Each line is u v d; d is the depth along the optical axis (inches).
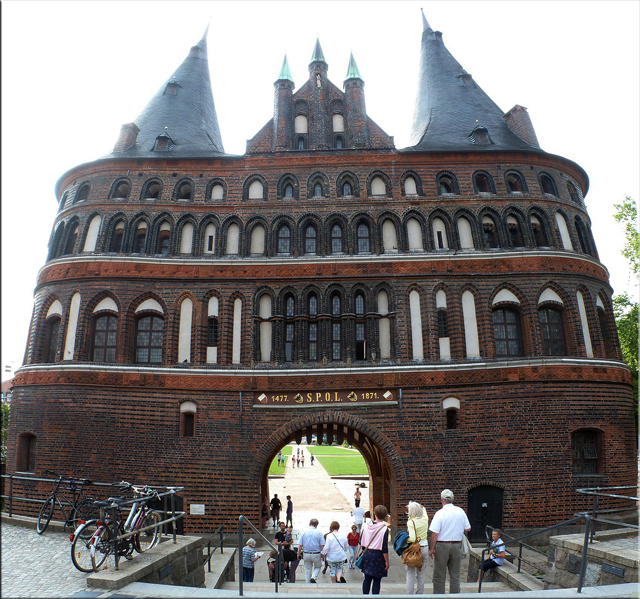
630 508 752.3
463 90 1092.5
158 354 817.5
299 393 784.9
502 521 731.4
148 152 957.2
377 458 947.3
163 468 756.6
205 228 871.7
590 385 776.3
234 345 814.5
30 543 526.9
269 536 791.1
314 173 894.4
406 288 827.4
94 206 880.9
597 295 860.0
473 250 848.3
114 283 824.3
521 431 755.4
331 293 834.8
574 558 439.2
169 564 423.2
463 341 804.6
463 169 896.9
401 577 632.4
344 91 986.7
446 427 768.9
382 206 874.1
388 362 800.3
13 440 789.9
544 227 872.9
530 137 991.6
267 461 776.3
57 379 779.4
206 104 1162.0
